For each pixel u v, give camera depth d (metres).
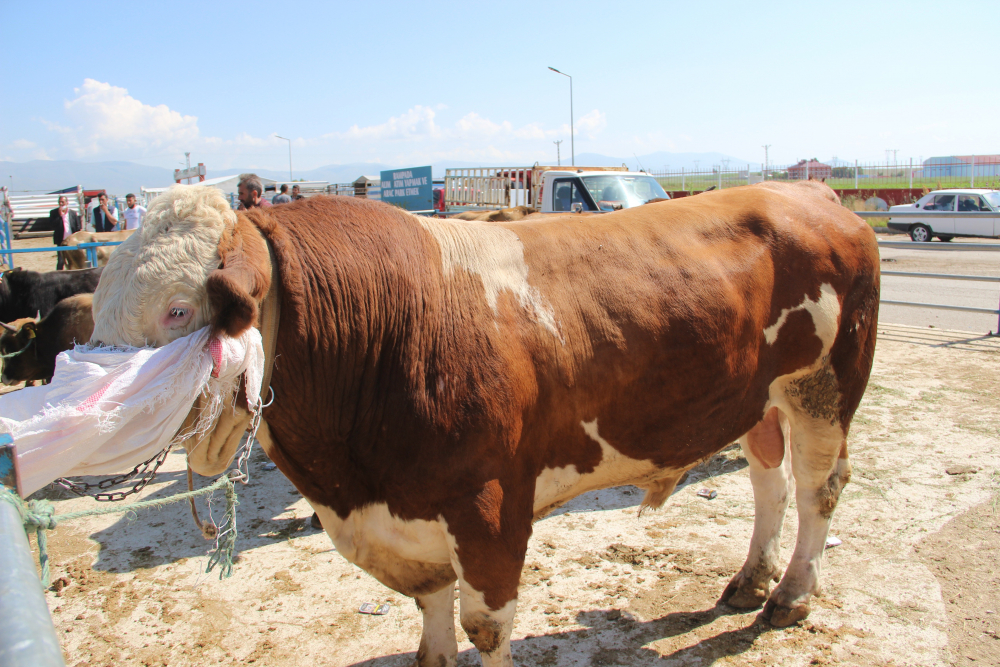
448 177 14.31
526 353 2.24
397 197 18.34
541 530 4.03
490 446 2.12
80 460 1.56
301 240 2.06
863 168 30.33
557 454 2.39
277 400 2.03
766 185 3.25
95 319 1.77
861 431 5.22
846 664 2.76
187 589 3.53
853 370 3.05
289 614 3.29
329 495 2.24
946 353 7.48
